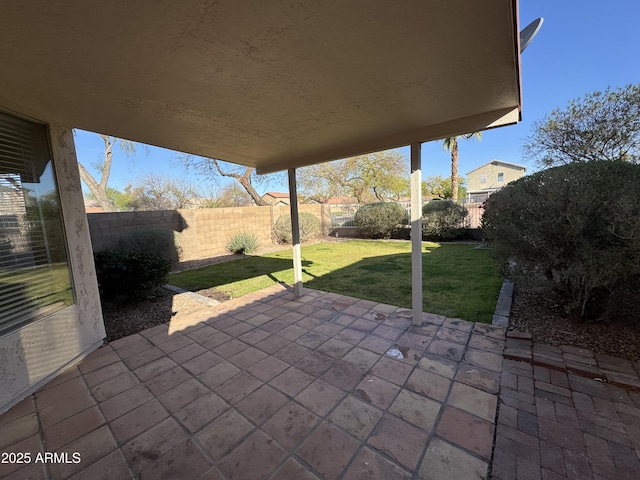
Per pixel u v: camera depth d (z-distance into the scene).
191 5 1.14
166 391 2.24
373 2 1.14
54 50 1.43
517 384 2.14
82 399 2.19
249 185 14.98
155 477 1.50
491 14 1.23
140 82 1.81
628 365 2.23
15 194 2.40
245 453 1.63
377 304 4.00
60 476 1.53
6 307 2.25
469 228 9.98
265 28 1.30
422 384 2.19
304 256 8.27
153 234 6.86
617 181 2.41
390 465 1.51
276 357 2.70
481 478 1.42
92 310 3.00
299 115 2.45
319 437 1.72
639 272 2.27
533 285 3.01
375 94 2.05
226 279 5.96
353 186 19.09
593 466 1.46
